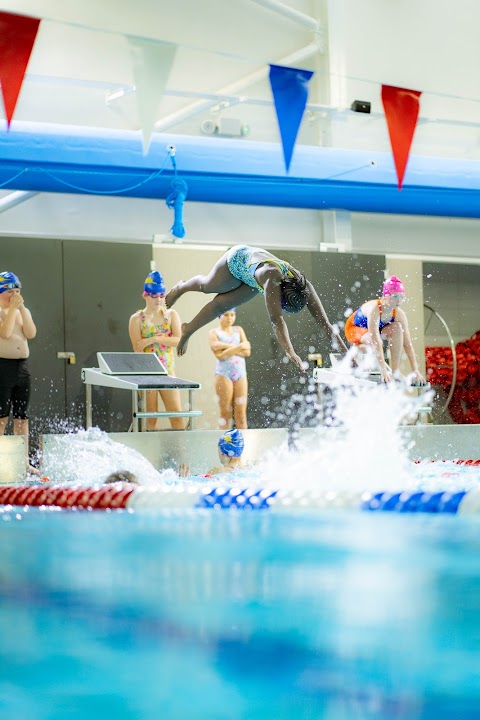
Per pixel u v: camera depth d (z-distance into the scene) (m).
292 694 2.02
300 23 11.95
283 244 12.97
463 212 12.38
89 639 2.40
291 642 2.37
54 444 8.30
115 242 11.66
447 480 6.68
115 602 2.79
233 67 12.24
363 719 1.88
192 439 8.82
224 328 11.03
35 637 2.42
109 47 11.61
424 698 1.99
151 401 10.54
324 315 7.54
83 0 11.32
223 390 10.94
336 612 2.67
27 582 3.10
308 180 10.80
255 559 3.51
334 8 12.24
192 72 12.03
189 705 1.97
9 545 3.93
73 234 11.80
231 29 12.15
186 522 4.64
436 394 13.23
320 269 12.71
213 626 2.52
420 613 2.64
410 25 12.92
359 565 3.37
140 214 12.18
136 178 10.43
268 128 12.50
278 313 7.15
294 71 7.77
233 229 12.69
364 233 13.35
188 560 3.51
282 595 2.87
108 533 4.26
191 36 11.96
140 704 1.97
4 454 8.09
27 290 11.15
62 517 4.97
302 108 7.77
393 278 9.95
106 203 11.98
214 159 10.33
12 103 6.83
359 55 12.56
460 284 13.65
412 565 3.36
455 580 3.09
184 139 10.25
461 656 2.25
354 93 12.55
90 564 3.44
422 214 12.38
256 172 10.48
